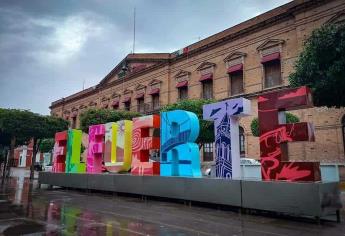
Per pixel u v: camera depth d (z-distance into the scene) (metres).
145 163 13.00
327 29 11.75
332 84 11.65
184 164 11.47
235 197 9.47
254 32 24.11
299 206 8.05
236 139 10.99
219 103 11.44
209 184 10.23
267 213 9.30
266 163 9.46
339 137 18.72
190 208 10.35
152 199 12.60
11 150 30.34
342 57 11.16
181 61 30.12
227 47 25.94
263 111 9.84
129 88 36.38
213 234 6.84
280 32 22.42
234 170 10.64
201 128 20.62
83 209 10.25
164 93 31.27
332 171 15.30
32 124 27.70
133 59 36.09
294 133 9.00
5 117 26.86
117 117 27.05
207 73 27.33
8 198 13.25
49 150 42.53
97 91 42.38
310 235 6.76
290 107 9.29
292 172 8.77
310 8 20.48
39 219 8.54
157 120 13.15
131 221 8.25
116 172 14.63
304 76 12.64
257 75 23.50
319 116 19.59
